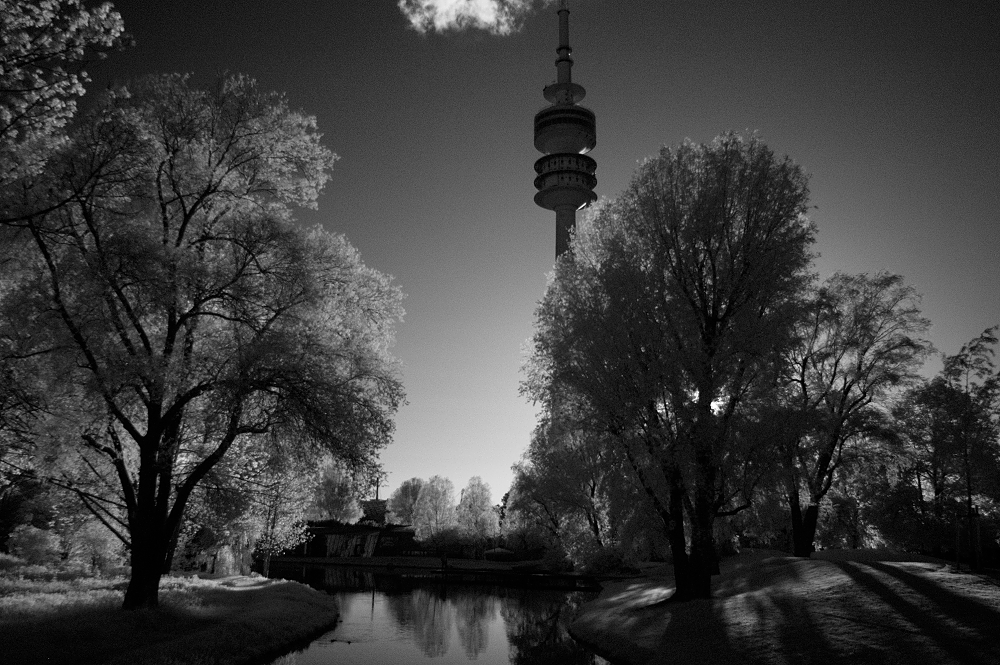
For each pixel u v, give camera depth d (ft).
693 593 73.36
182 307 61.98
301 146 70.59
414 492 453.58
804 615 55.52
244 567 139.64
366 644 76.48
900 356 108.47
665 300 72.64
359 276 70.13
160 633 56.08
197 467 64.44
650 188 76.13
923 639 45.01
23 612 54.60
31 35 36.78
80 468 65.92
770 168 73.92
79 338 53.78
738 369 67.00
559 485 143.02
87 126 53.11
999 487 104.73
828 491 116.78
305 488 80.89
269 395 64.75
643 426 69.15
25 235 52.95
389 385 68.18
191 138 65.67
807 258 71.97
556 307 77.87
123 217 59.47
